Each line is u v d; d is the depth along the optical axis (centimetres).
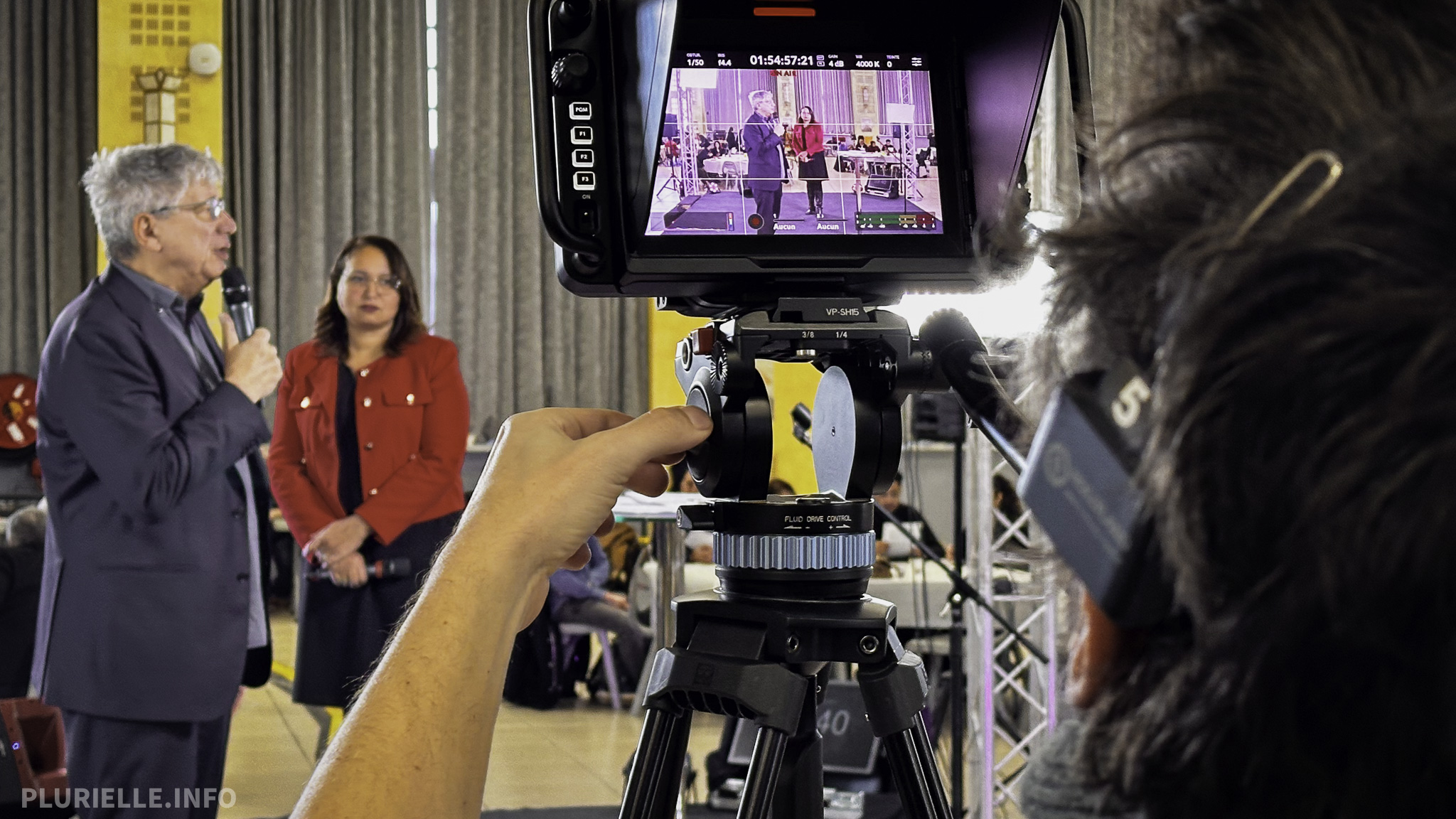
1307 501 22
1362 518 21
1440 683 22
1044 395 31
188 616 219
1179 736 25
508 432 55
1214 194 25
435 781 43
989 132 90
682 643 82
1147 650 27
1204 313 23
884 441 83
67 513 219
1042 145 243
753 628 79
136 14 668
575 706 536
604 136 88
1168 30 28
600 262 89
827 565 79
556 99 87
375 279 311
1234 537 23
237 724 493
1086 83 85
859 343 84
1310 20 25
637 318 785
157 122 662
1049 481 28
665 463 71
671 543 281
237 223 717
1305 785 24
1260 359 22
